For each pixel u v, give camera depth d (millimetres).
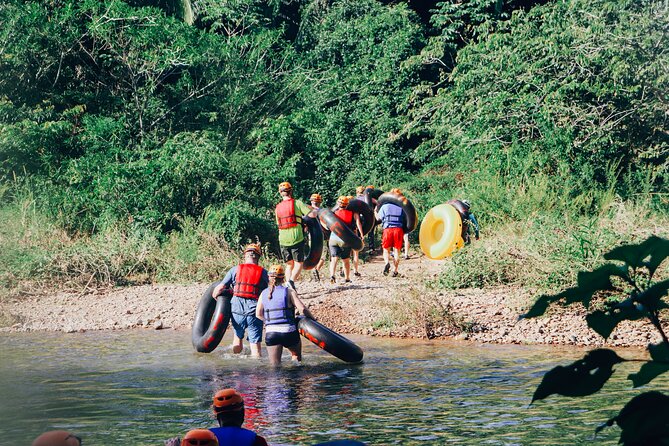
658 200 20875
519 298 14703
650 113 22953
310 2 34188
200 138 24344
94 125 24672
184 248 19562
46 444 2943
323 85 30000
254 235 22219
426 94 30625
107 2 26656
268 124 27156
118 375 10375
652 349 1978
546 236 16594
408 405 8375
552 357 11211
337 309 15047
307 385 9633
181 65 28062
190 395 9117
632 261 1965
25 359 11602
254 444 4719
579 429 7203
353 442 2623
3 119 24000
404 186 26203
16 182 22578
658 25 22922
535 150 23641
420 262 20297
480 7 30375
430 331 13500
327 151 27188
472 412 7988
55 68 26469
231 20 31141
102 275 18375
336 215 17156
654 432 1900
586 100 23953
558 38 23875
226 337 13969
